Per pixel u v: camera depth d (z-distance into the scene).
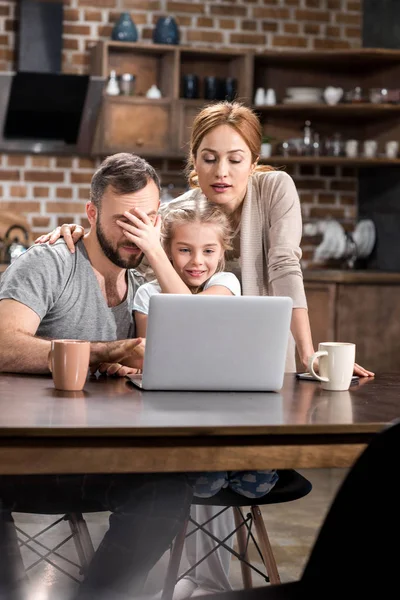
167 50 6.16
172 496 2.12
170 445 1.79
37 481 2.19
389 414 1.97
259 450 1.83
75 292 2.61
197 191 3.13
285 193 3.00
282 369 2.26
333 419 1.90
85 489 2.18
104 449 1.76
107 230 2.54
